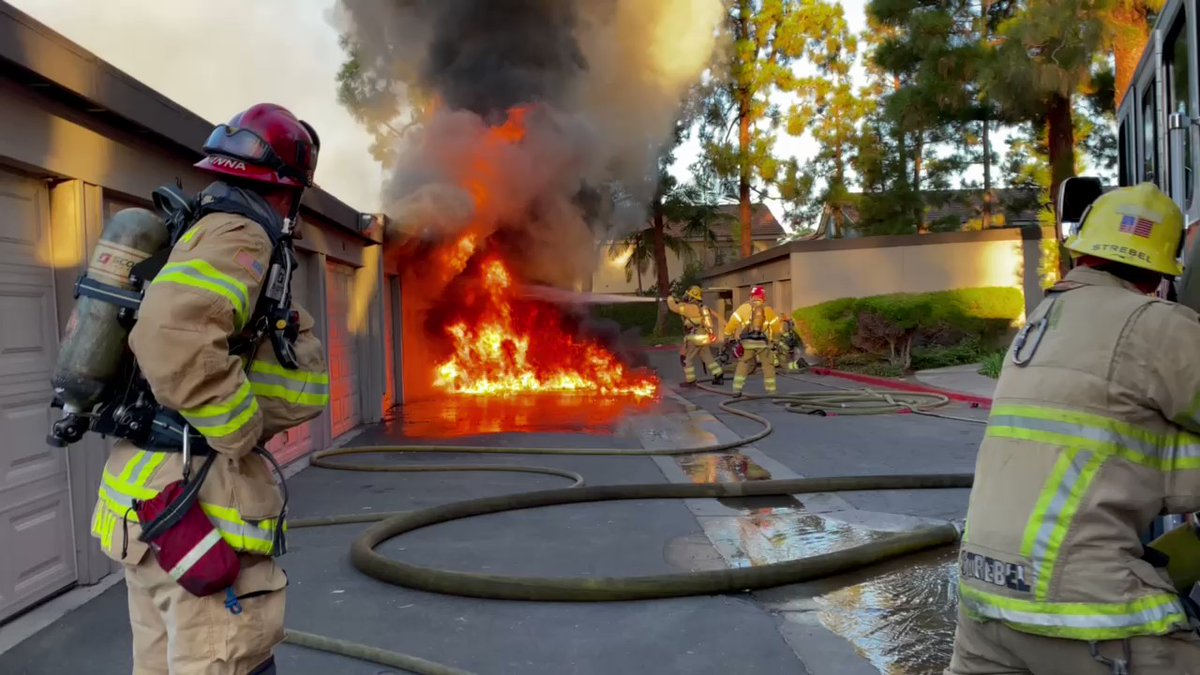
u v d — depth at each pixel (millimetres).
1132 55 13039
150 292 1835
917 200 22781
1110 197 2012
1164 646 1697
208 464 1969
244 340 2047
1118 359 1771
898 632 3693
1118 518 1751
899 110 16219
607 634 3664
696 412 12328
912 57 16281
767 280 23594
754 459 8219
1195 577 2027
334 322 9922
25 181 4117
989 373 15625
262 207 2104
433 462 8188
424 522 5582
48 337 4242
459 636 3648
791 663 3363
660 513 6000
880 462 7883
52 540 4195
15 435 3939
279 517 2096
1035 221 28016
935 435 9398
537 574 4551
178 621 1958
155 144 5273
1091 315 1854
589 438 9711
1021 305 18141
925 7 16469
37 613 3961
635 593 4074
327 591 4270
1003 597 1799
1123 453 1758
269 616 2082
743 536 5352
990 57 14641
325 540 5332
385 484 7168
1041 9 13289
